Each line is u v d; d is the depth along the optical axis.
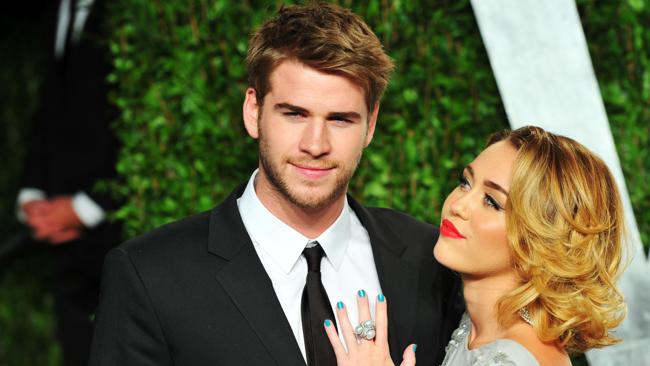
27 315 5.31
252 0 3.31
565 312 2.19
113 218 3.54
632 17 3.29
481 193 2.29
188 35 3.37
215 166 3.37
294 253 2.38
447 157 3.29
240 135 3.36
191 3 3.35
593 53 3.34
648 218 3.33
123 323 2.24
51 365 5.28
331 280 2.44
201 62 3.36
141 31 3.41
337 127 2.22
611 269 2.29
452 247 2.32
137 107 3.45
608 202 2.28
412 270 2.52
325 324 2.29
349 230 2.51
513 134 2.34
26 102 5.42
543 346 2.23
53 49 4.41
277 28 2.22
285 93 2.19
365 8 3.25
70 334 4.37
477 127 3.29
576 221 2.21
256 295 2.28
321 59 2.15
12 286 5.29
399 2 3.23
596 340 2.28
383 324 2.30
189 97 3.35
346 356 2.26
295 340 2.26
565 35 3.13
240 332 2.24
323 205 2.26
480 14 3.13
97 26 4.09
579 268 2.20
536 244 2.21
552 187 2.21
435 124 3.28
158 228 2.41
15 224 5.37
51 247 4.74
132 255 2.29
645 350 3.16
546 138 2.29
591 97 3.13
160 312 2.23
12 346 5.32
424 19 3.26
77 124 4.16
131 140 3.46
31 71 5.42
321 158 2.21
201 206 3.37
